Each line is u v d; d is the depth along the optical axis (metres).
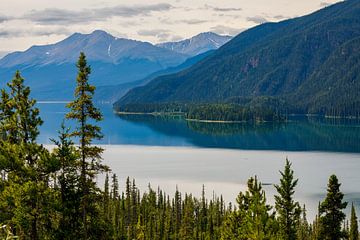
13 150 45.22
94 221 47.62
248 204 66.44
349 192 172.62
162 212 136.75
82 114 45.38
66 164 45.66
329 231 63.22
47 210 43.69
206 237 109.12
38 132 48.00
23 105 47.25
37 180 45.47
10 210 45.19
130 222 129.12
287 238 58.75
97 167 46.78
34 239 44.72
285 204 61.41
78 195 46.03
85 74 45.06
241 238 56.69
